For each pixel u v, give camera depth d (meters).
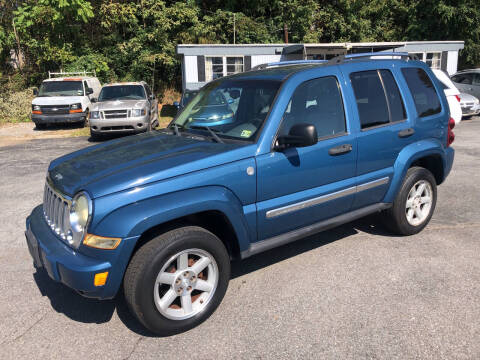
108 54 24.20
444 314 3.18
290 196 3.55
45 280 3.98
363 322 3.12
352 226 5.07
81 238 2.84
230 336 3.02
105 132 12.68
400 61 4.48
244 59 18.61
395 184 4.30
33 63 22.84
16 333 3.15
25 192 7.11
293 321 3.16
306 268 4.02
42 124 16.36
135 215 2.79
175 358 2.80
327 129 3.75
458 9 23.69
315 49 19.25
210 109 3.97
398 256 4.20
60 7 20.78
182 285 3.03
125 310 3.44
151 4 23.50
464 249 4.32
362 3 25.31
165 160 3.14
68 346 2.98
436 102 4.73
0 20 22.09
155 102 15.01
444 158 4.74
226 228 3.36
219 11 24.39
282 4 24.98
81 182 3.03
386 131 4.12
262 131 3.38
